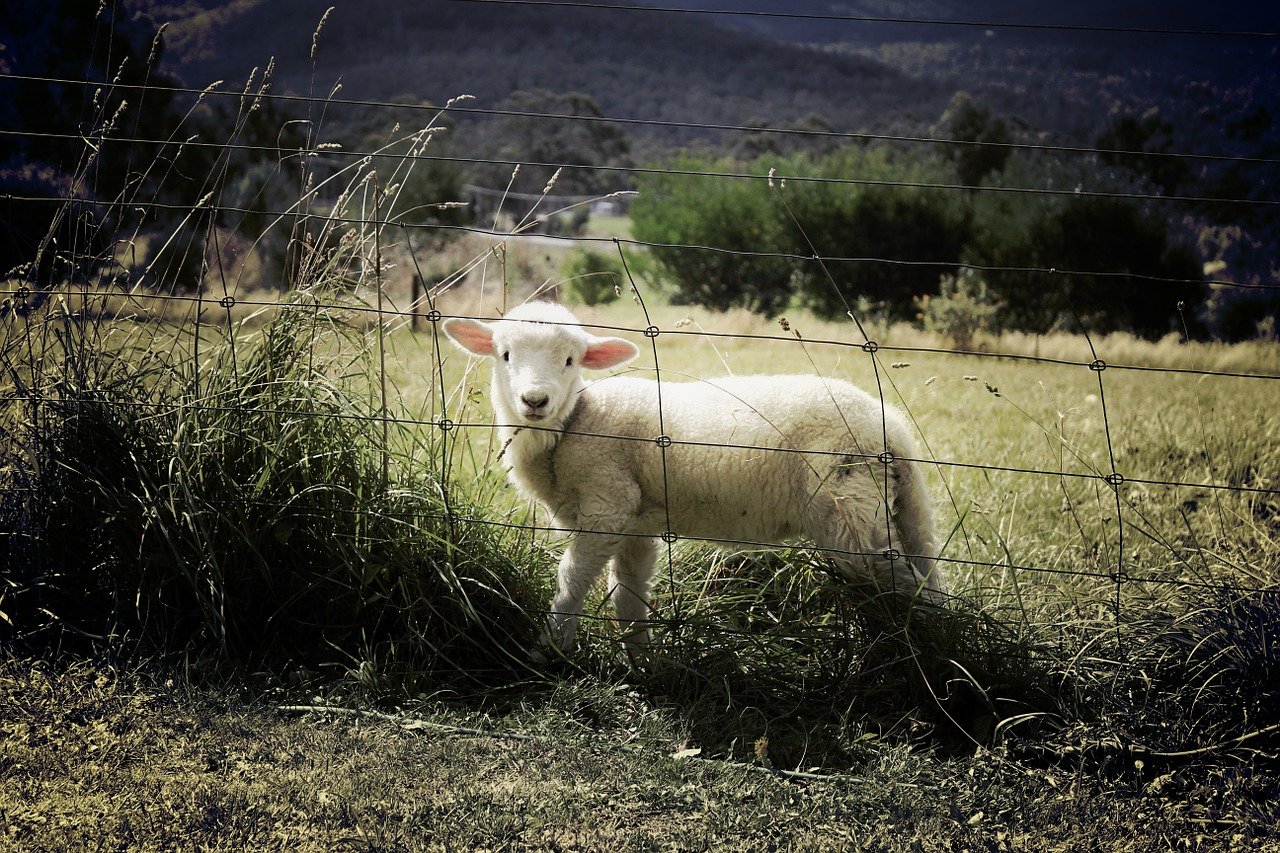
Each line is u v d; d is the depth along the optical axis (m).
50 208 8.32
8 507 4.18
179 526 3.94
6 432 4.21
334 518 4.06
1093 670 3.81
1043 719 3.62
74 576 4.11
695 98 97.25
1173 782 3.33
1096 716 3.62
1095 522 5.45
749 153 69.69
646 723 3.63
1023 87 81.88
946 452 6.82
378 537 4.07
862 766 3.48
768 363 11.59
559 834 2.96
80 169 4.36
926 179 25.33
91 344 4.27
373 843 2.84
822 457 3.95
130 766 3.18
